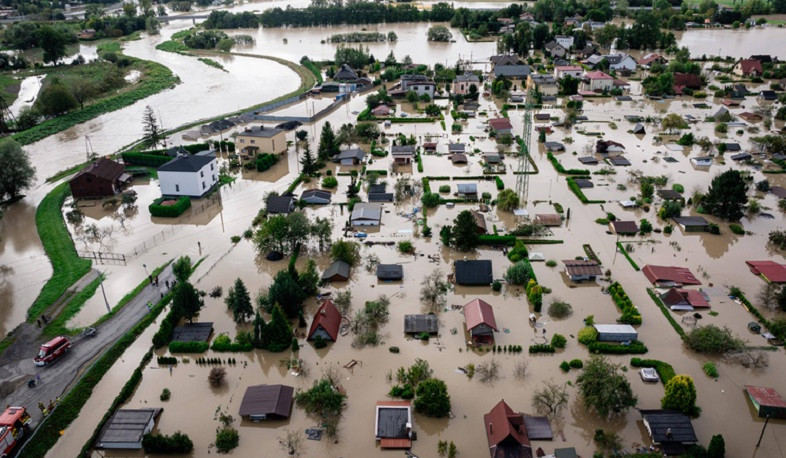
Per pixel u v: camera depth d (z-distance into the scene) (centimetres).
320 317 7444
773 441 5856
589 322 7656
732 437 5906
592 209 10981
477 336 7375
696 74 19938
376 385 6688
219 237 10281
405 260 9319
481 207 10938
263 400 6297
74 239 10338
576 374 6812
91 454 5862
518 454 5581
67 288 8738
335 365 7025
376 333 7562
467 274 8600
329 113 17775
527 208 11025
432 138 15075
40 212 11425
